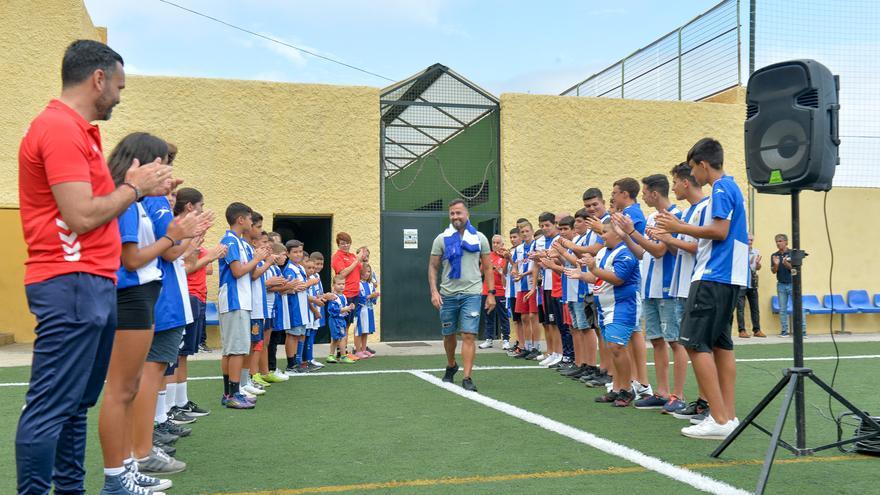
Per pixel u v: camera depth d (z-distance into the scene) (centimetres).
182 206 445
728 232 450
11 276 1263
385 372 821
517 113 1262
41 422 252
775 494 345
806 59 387
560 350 880
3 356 1016
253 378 700
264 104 1166
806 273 1340
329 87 1193
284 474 385
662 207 580
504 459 416
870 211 1373
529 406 598
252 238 655
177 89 1131
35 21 1088
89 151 265
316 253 882
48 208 257
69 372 256
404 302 1220
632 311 592
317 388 698
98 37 1285
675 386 562
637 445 451
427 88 1254
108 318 273
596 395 658
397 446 450
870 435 410
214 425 518
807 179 381
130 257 312
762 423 527
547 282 863
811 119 380
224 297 589
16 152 1072
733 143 1335
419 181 1246
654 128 1314
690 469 392
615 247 602
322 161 1187
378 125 1212
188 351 546
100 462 416
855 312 1334
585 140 1287
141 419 383
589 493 347
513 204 1255
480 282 702
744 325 1269
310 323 848
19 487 252
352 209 1195
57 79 1095
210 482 370
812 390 672
